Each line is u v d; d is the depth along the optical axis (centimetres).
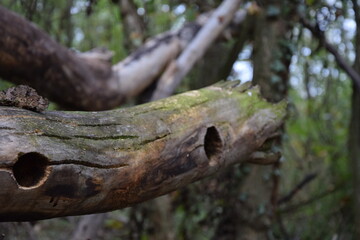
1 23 258
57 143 115
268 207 383
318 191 535
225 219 391
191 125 148
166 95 364
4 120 109
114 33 527
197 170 150
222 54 495
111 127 130
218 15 370
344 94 560
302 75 533
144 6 450
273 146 191
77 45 554
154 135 138
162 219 380
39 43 278
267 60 381
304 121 589
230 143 159
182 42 392
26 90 118
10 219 113
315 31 393
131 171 130
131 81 353
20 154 107
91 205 125
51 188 113
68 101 314
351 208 476
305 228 543
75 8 466
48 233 449
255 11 376
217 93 167
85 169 119
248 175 385
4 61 268
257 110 173
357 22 419
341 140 559
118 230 468
